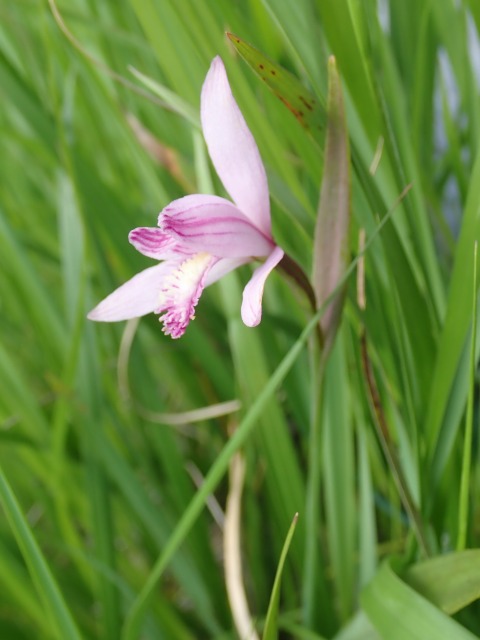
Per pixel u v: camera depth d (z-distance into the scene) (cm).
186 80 16
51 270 26
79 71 20
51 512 21
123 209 20
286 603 21
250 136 14
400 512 19
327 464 18
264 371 18
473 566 14
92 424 19
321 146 14
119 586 19
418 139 18
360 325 15
